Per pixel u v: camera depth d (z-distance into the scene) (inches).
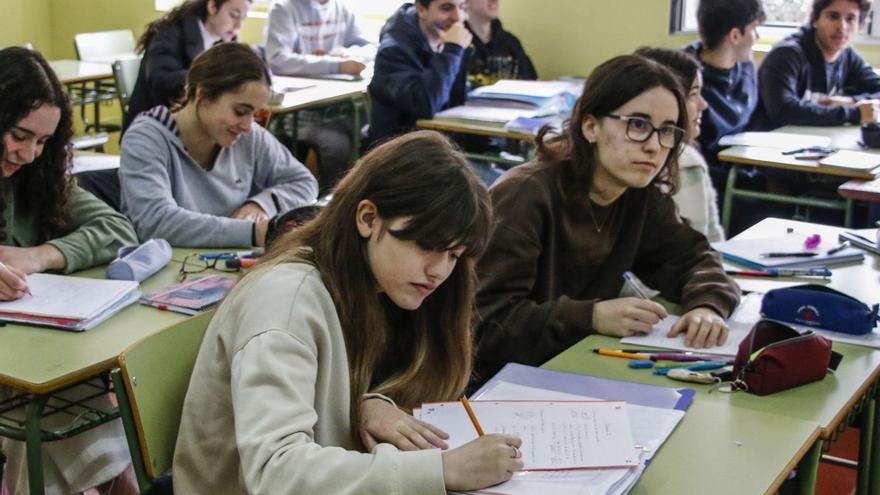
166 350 63.1
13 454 83.8
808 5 198.2
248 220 103.7
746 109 172.2
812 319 80.3
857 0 179.3
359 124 189.9
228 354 55.7
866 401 75.8
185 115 108.0
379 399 59.6
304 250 57.4
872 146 152.6
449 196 53.1
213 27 178.1
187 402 58.1
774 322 71.2
